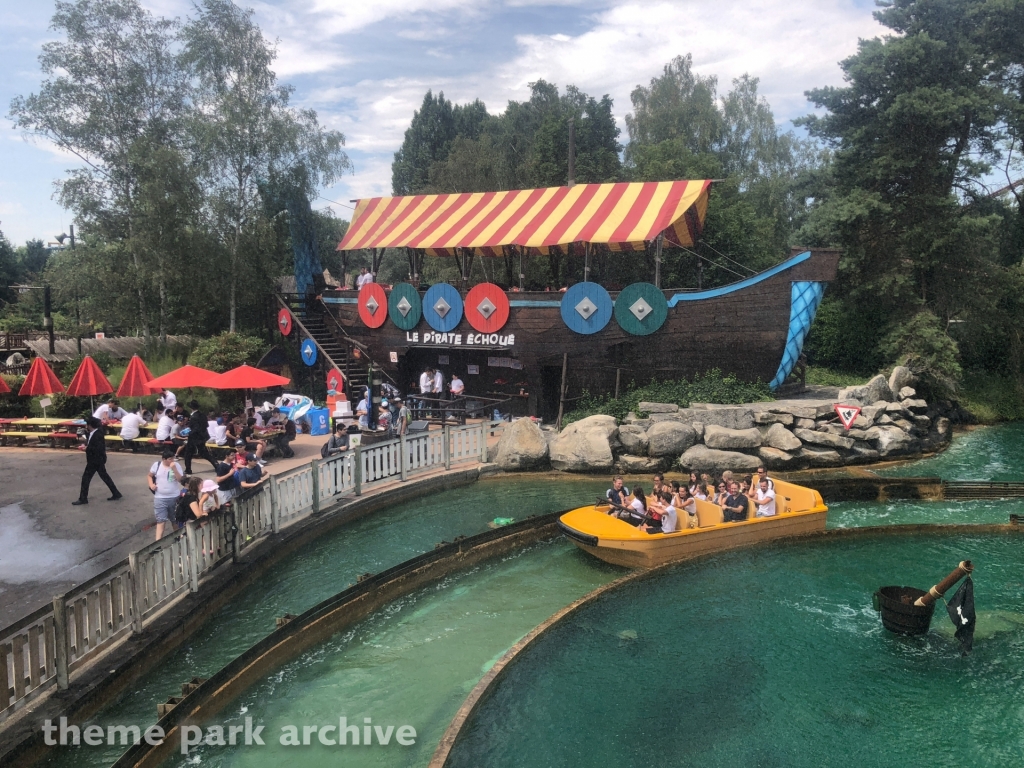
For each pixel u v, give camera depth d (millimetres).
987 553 14297
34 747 7555
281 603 11828
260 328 33438
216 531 11898
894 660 10383
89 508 15062
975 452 22906
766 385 22359
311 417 23328
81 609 8766
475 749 8109
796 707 9188
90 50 28031
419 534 15328
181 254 28703
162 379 19734
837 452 20734
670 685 9664
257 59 29969
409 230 27031
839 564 13734
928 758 8266
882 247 29609
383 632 11344
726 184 37594
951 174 28844
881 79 28812
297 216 30234
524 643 9711
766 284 21578
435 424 24578
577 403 23625
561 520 14375
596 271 35188
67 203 28312
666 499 13992
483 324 24656
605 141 46062
